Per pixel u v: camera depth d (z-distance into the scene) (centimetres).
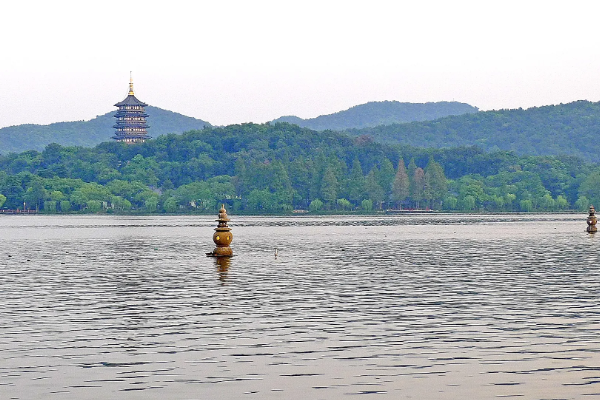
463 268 7300
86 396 2683
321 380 2870
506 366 3056
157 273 6919
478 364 3092
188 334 3738
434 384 2802
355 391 2727
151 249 10831
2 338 3650
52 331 3828
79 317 4259
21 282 6162
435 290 5453
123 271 7156
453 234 15250
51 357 3250
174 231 18100
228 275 6694
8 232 17662
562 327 3872
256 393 2708
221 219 9081
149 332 3791
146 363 3139
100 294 5316
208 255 9169
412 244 11700
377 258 8712
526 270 7038
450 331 3781
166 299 5025
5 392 2728
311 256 9100
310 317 4228
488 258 8594
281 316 4269
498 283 5891
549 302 4784
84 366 3092
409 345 3456
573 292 5288
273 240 13238
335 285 5822
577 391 2698
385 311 4444
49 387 2791
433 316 4241
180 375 2952
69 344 3509
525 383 2803
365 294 5244
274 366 3083
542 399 2611
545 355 3238
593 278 6266
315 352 3325
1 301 4950
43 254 9775
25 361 3178
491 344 3466
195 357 3241
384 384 2809
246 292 5394
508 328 3853
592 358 3180
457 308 4547
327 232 16750
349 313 4369
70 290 5572
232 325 3981
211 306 4678
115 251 10375
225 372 2994
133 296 5191
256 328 3891
